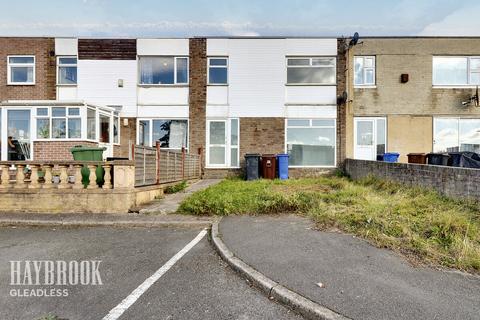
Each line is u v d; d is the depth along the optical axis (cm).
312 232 570
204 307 331
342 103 1577
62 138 1272
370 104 1582
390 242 495
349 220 614
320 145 1595
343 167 1568
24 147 1297
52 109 1288
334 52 1596
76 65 1628
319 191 942
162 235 614
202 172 1585
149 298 350
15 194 817
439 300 324
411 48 1575
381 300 325
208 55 1609
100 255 493
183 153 1288
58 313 319
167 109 1608
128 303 339
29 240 583
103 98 1608
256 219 679
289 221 655
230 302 342
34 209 812
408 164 913
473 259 413
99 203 802
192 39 1611
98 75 1611
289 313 321
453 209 628
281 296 342
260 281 374
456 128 1566
